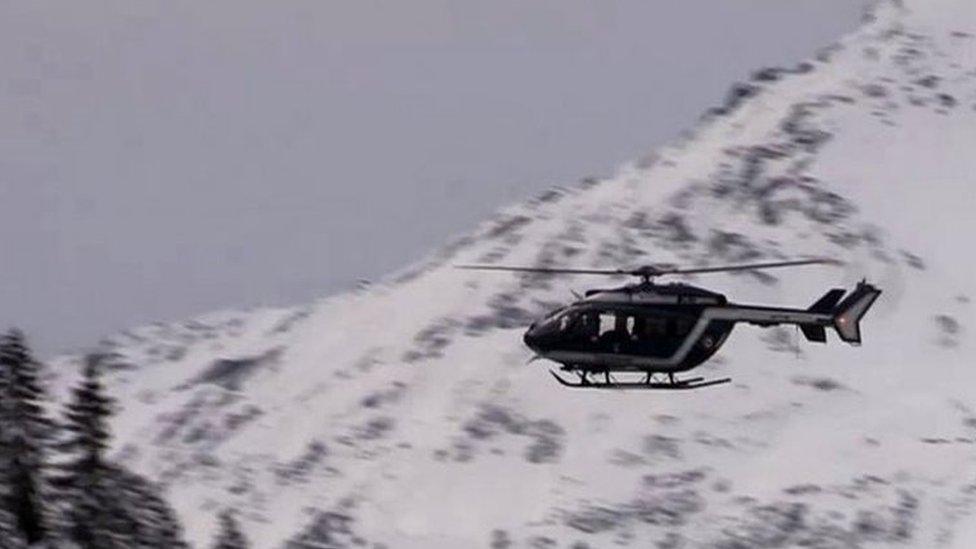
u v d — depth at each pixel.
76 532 161.25
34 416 161.75
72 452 163.00
